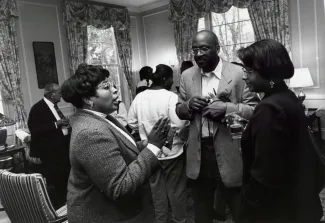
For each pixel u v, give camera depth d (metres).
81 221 1.26
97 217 1.25
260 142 1.11
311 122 5.07
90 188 1.25
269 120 1.10
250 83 1.26
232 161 1.79
